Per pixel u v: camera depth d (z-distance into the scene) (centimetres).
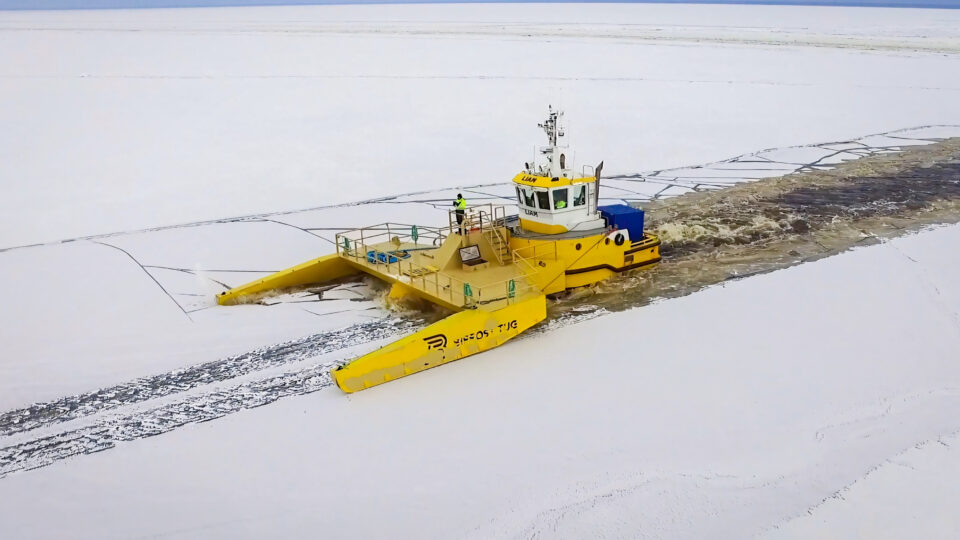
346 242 1223
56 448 757
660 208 1644
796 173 1981
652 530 620
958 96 3384
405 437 773
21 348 975
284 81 4322
